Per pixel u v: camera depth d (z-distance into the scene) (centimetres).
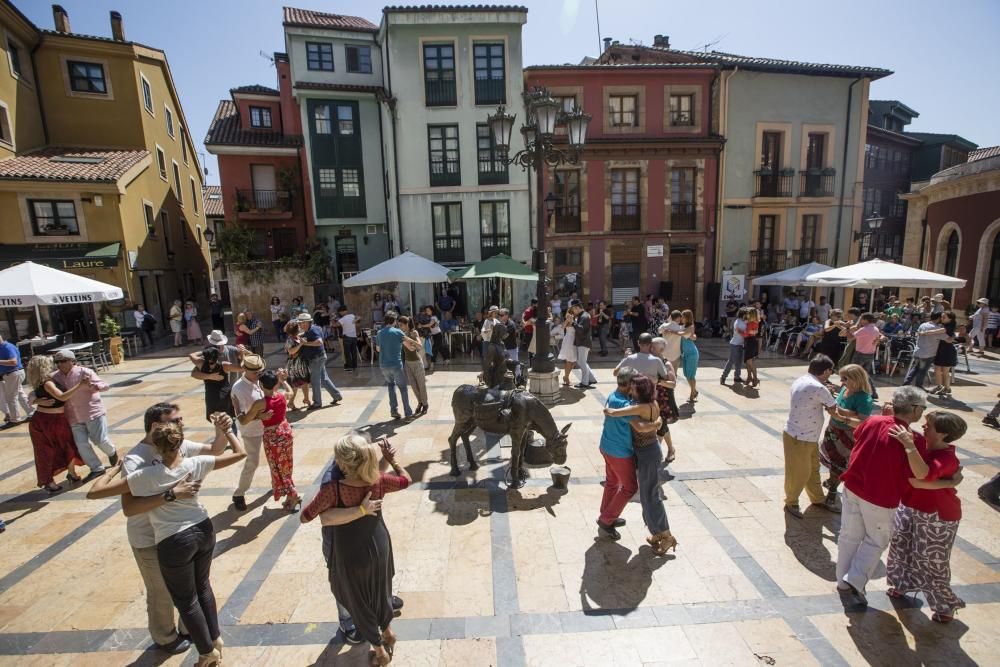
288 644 340
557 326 1247
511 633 347
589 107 1827
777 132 1930
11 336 1472
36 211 1566
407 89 1806
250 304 1920
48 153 1736
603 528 459
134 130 1936
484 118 1827
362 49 1991
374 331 1305
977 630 342
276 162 2119
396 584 400
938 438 338
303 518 289
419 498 541
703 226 1911
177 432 299
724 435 717
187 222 2461
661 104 1848
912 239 1873
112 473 293
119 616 373
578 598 380
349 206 1975
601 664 320
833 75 1911
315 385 873
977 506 509
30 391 1062
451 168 1855
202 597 313
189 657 333
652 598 379
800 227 1975
